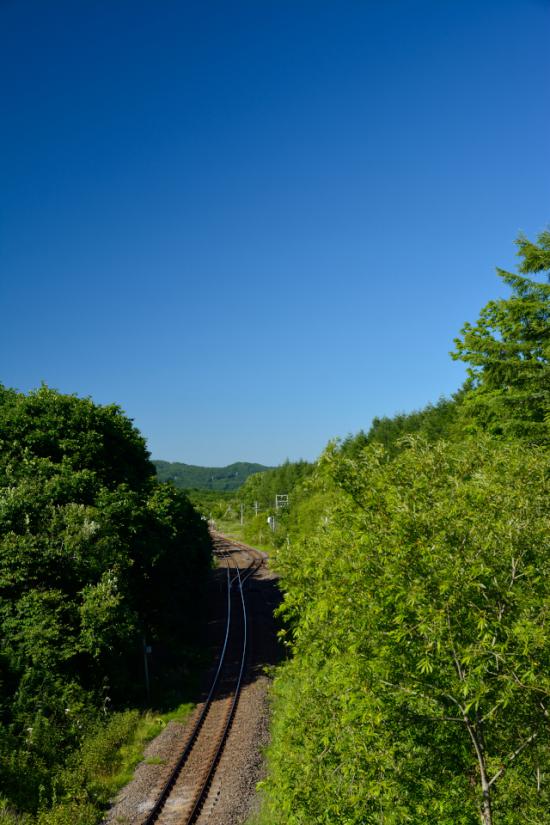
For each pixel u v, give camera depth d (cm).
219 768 1770
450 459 806
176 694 2528
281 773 931
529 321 1894
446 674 729
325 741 885
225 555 8600
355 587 770
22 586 2162
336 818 817
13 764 1644
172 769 1780
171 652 3167
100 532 2439
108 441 3209
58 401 3062
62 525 2348
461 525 681
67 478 2625
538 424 1770
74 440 2958
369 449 831
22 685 1952
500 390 2409
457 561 658
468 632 667
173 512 3372
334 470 802
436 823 730
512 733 721
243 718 2183
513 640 637
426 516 686
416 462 775
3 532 2244
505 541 680
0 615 2080
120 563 2494
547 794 712
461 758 769
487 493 705
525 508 694
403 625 687
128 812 1531
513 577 675
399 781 754
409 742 777
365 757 786
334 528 916
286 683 1822
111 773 1770
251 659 3084
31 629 2039
